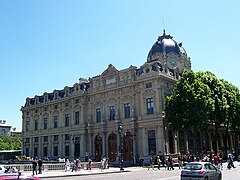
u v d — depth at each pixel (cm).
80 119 7650
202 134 7031
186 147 6544
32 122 9081
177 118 5603
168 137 6178
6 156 9869
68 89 8219
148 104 6444
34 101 9212
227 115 6538
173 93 5912
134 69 6812
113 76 7156
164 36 8244
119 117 6888
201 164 2602
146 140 6325
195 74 6241
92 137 7338
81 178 3466
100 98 7369
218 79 6744
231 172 3875
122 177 3456
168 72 6706
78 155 7512
